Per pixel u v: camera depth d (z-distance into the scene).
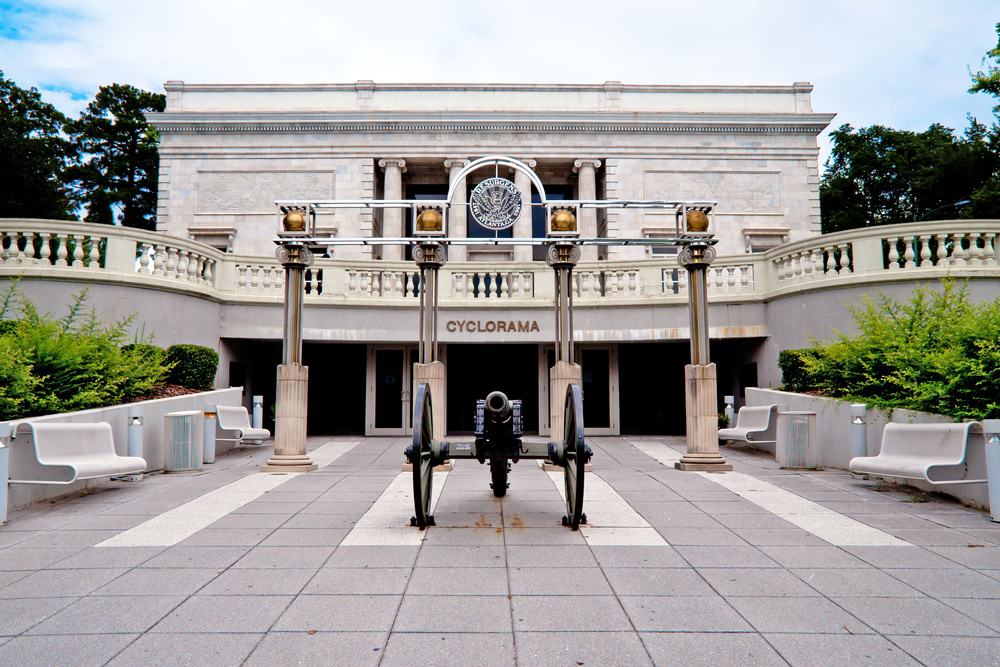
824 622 4.04
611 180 27.34
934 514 7.02
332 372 18.80
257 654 3.57
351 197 27.17
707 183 27.45
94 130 36.97
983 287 12.78
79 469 7.30
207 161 27.34
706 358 10.56
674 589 4.62
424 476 6.42
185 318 14.52
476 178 27.98
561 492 8.34
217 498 7.88
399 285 16.83
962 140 35.97
